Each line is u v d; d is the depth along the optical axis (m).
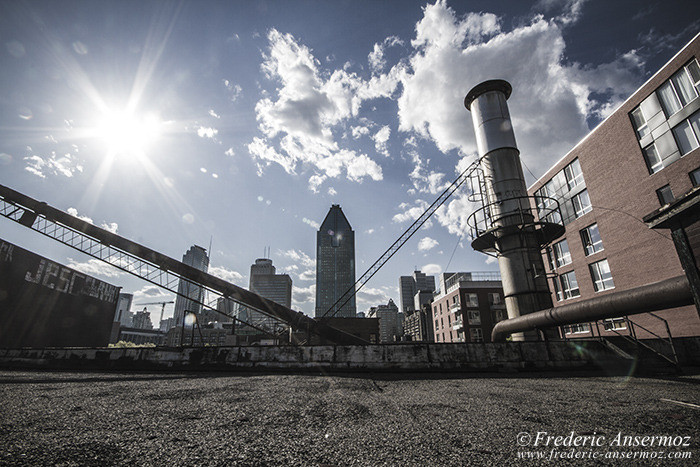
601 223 19.78
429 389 5.94
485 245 17.23
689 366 10.70
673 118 15.73
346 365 9.57
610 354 9.86
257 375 8.56
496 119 17.44
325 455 2.31
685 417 3.47
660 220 6.06
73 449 2.33
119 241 17.81
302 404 4.25
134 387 5.85
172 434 2.78
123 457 2.21
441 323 54.91
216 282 18.11
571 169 22.55
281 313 18.88
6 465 1.99
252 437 2.72
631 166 17.88
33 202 17.75
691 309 14.68
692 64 14.97
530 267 14.68
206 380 7.18
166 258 17.89
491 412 3.79
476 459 2.24
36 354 10.99
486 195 17.09
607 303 10.29
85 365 10.52
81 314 36.59
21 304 28.91
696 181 14.74
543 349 9.87
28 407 3.78
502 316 46.25
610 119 19.28
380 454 2.34
